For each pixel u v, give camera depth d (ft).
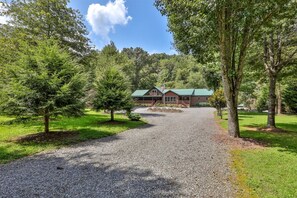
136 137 29.86
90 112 73.87
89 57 70.23
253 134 32.45
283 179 14.14
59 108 27.09
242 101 97.96
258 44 39.81
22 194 11.80
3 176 14.55
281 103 79.05
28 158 19.10
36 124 38.24
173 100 141.38
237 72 29.43
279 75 40.83
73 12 63.21
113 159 19.02
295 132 34.58
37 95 26.12
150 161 18.48
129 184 13.39
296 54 36.50
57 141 25.90
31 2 55.83
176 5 25.64
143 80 195.00
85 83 31.19
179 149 22.89
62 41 60.34
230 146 24.38
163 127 40.45
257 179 14.19
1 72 39.04
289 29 35.70
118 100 44.86
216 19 24.39
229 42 27.84
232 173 15.52
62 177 14.47
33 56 27.94
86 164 17.49
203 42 29.30
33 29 55.62
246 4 22.24
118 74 46.57
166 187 13.01
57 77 27.94
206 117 62.80
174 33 30.89
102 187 12.87
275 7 24.40
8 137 27.48
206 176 14.93
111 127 38.27
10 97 26.13
